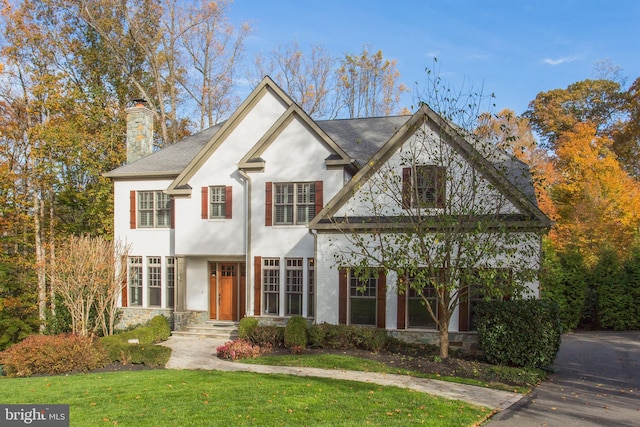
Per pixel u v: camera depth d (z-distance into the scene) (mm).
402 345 15961
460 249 13711
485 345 14281
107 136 29719
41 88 25516
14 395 10250
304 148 19125
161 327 18984
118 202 22828
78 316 18016
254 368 13477
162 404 9141
